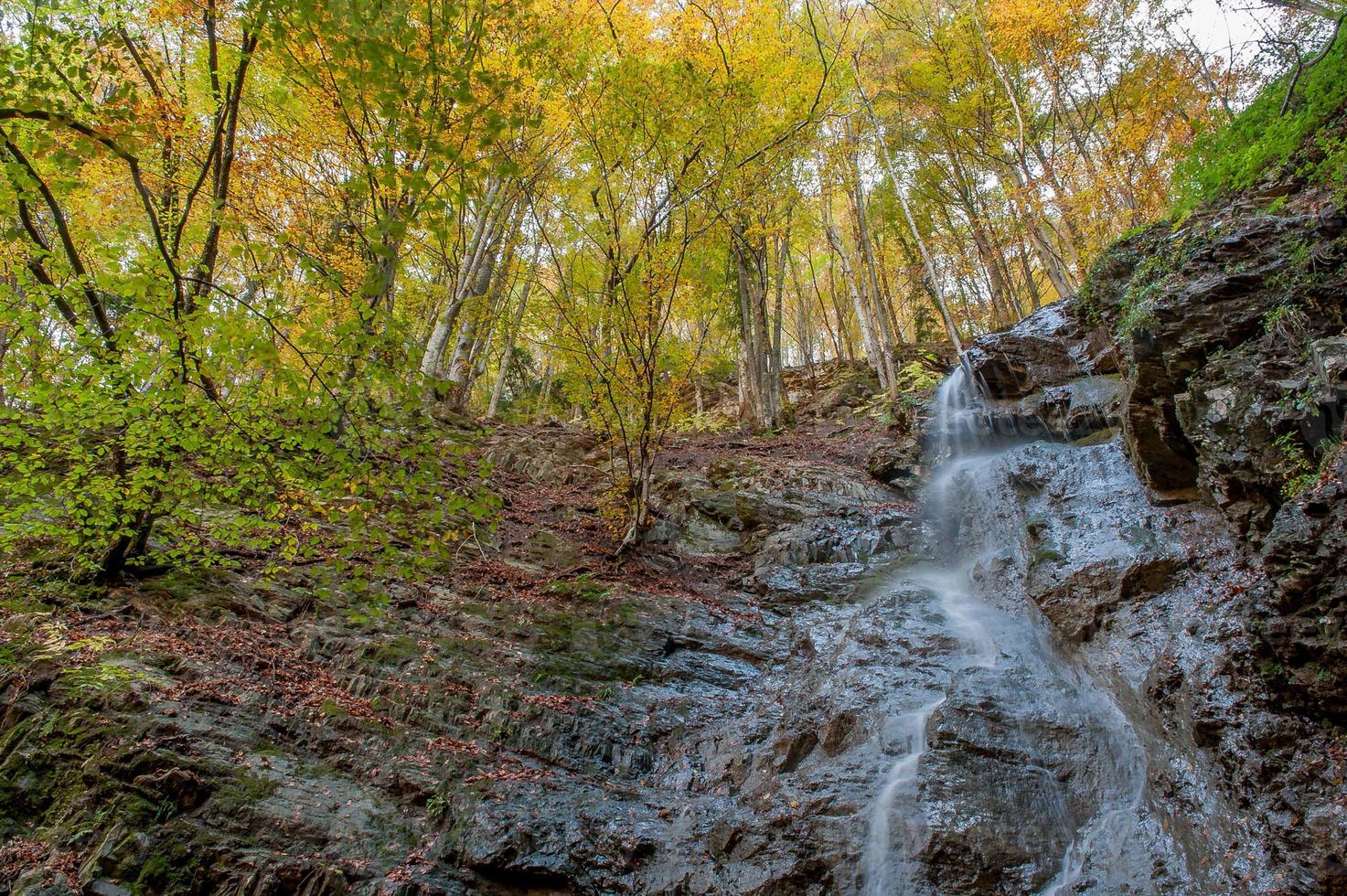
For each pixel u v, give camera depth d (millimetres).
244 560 7418
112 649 5406
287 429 4797
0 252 5066
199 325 4207
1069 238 15961
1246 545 6254
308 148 9539
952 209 25141
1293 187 8648
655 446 10430
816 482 13055
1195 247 8984
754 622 8828
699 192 9812
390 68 3629
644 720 6656
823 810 5180
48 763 4430
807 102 10500
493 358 22078
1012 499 9500
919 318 29141
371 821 4668
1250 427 6234
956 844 4742
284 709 5410
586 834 4973
